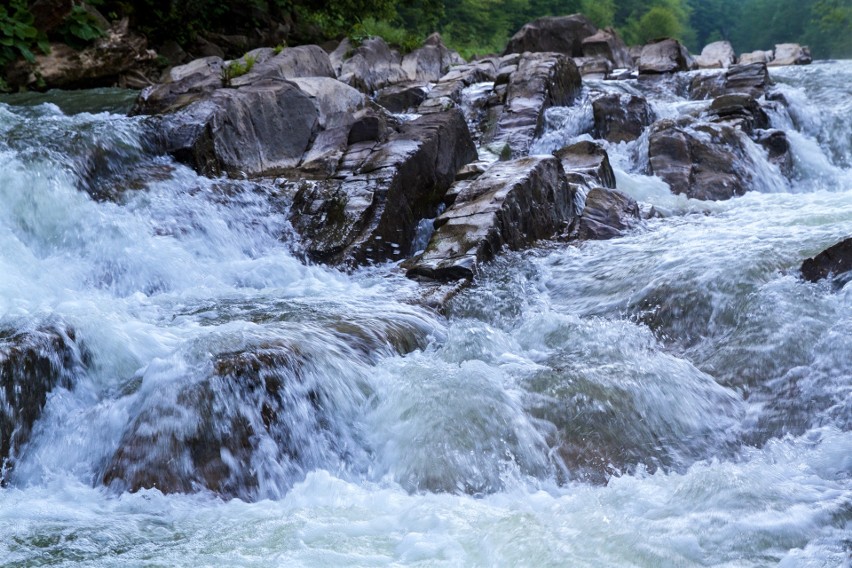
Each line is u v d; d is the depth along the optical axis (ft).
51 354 19.86
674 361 22.13
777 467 17.75
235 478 17.57
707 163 42.57
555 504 16.44
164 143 36.47
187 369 18.90
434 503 16.44
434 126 38.14
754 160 44.70
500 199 31.12
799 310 23.06
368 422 19.44
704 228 31.42
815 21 280.92
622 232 32.65
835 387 20.65
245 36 82.17
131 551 14.55
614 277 27.43
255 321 23.70
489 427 18.90
